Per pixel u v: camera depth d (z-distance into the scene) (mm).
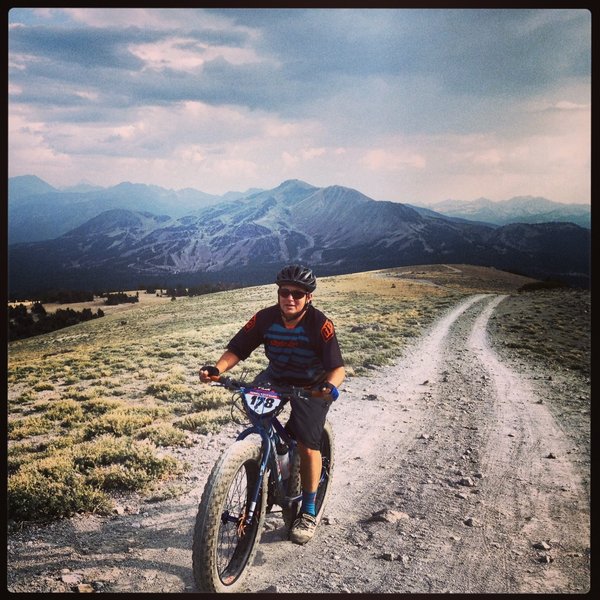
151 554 4438
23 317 133250
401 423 9555
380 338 25328
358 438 8445
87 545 4594
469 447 8086
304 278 3979
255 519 4086
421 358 19500
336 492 6043
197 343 26641
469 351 22922
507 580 4164
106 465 6684
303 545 4672
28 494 5305
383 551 4609
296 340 4176
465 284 135000
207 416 9055
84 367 19688
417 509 5598
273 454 4121
